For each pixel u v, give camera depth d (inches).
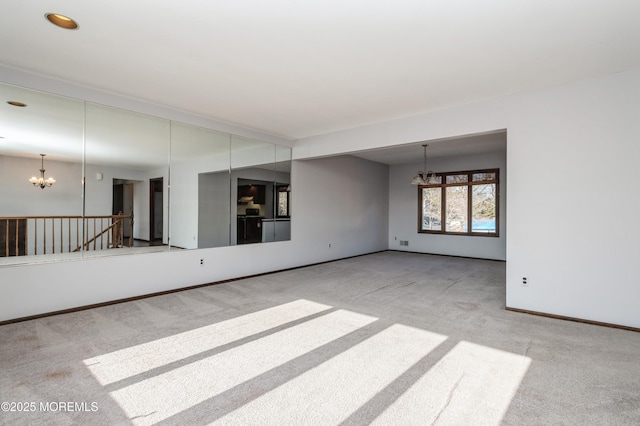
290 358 103.8
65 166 149.2
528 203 149.5
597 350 110.1
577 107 138.0
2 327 126.1
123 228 168.2
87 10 88.8
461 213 337.1
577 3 85.0
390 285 205.3
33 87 133.9
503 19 92.7
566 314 141.4
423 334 124.3
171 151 185.6
